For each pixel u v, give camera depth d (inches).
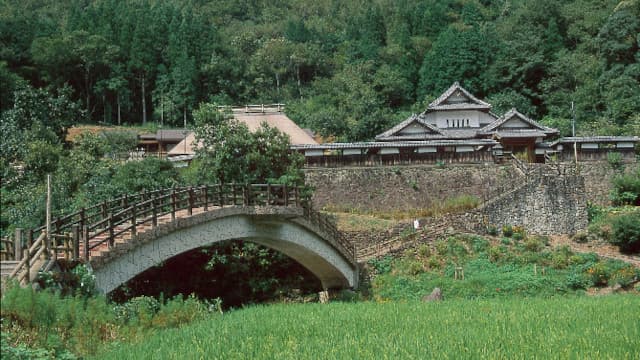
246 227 1392.7
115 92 4293.8
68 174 1964.8
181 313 1010.7
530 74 3841.0
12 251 919.0
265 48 4953.3
